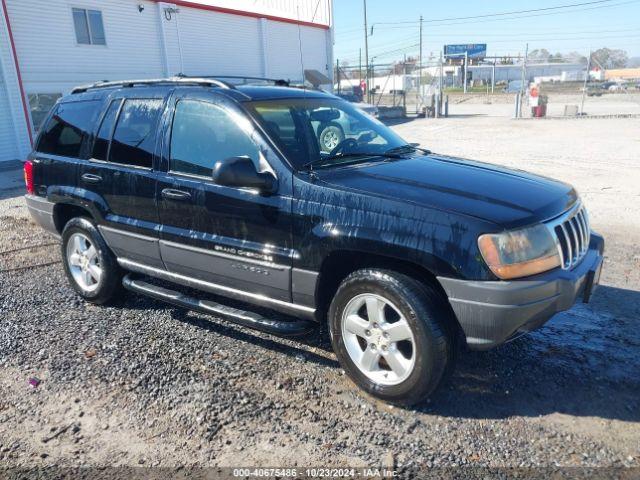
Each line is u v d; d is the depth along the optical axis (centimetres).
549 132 2027
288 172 364
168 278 448
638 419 324
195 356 410
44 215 542
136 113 461
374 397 349
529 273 310
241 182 352
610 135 1853
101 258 490
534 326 320
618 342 417
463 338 318
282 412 338
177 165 422
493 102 4638
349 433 317
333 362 399
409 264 334
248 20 2750
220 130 402
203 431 322
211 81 426
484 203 325
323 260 348
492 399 346
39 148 551
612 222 759
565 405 339
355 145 422
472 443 306
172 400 354
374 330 340
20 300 532
